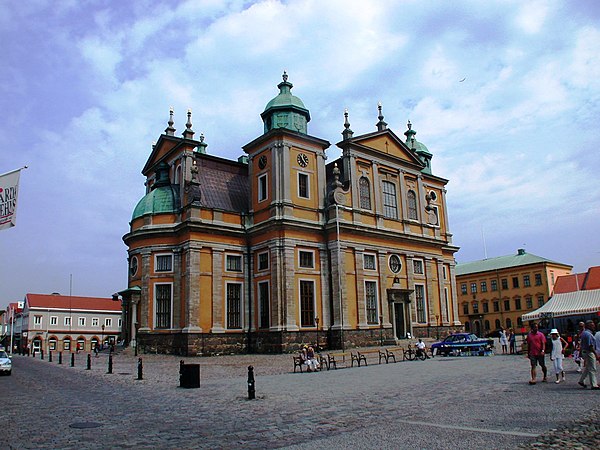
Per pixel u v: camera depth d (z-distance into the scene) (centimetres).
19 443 1047
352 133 4778
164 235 4359
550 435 961
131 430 1164
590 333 1627
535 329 1788
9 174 1575
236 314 4341
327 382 2083
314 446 958
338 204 4481
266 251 4334
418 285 5081
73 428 1195
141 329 4278
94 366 3303
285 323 4072
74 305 9944
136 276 4444
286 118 4803
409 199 5253
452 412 1257
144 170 5462
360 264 4506
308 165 4562
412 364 2945
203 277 4188
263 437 1058
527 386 1711
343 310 4281
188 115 4731
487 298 9419
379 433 1046
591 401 1345
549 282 8638
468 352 3719
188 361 3525
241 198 4859
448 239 6041
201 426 1195
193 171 4372
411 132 6378
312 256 4366
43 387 2138
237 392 1812
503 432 1005
